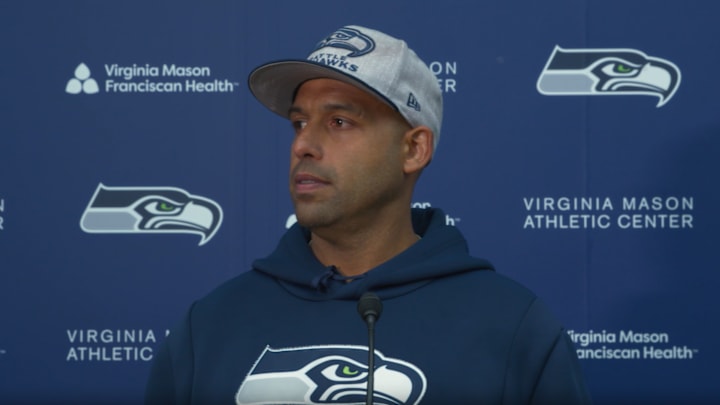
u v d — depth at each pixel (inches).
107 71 176.2
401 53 100.7
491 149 174.7
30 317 175.5
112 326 175.8
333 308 99.7
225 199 176.7
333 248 104.1
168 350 103.5
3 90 176.2
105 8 176.4
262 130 176.2
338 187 97.9
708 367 171.3
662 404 172.2
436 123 104.8
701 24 172.6
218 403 96.3
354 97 98.6
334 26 176.1
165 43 176.6
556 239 173.8
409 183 104.9
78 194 176.1
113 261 176.2
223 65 176.4
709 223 171.8
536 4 174.2
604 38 173.8
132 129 176.6
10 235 175.9
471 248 174.6
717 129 171.8
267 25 176.1
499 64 174.6
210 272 176.4
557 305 173.8
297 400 94.1
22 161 176.1
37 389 175.2
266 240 176.6
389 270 101.7
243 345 98.7
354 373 94.3
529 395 95.6
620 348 172.7
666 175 172.6
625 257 173.0
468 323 96.7
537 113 174.1
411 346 95.7
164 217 176.6
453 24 174.9
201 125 176.7
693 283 171.8
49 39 176.2
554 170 173.9
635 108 173.2
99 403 175.6
